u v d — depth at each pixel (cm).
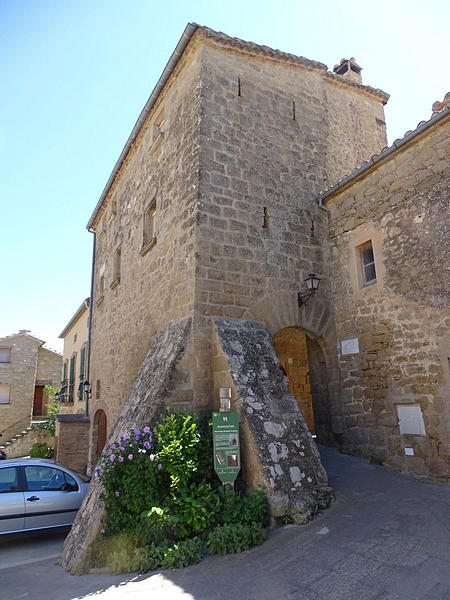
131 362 977
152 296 873
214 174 748
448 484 578
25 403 2545
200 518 470
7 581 458
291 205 837
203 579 385
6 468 661
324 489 538
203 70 790
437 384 612
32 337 2647
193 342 656
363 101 1089
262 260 765
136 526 469
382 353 709
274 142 853
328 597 323
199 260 695
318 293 820
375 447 701
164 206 862
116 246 1239
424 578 329
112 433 649
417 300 657
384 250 726
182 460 498
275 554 414
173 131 864
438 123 644
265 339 699
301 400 1112
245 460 546
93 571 459
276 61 905
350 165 982
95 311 1480
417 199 675
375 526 445
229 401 566
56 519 647
